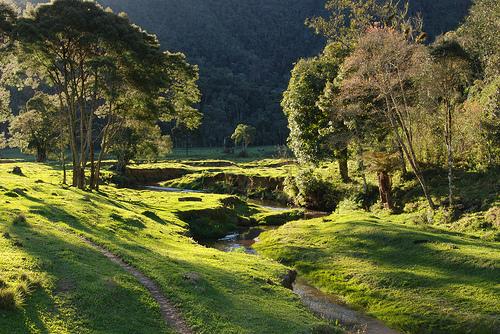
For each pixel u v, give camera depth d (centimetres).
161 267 2256
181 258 2623
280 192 7575
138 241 2984
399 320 2220
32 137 11106
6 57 4778
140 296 1780
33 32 4250
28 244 2134
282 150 18200
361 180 5944
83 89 5078
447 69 4034
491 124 4375
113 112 5597
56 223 2827
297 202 6612
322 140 5969
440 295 2350
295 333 1742
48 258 1972
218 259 2861
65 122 7294
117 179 9050
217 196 6419
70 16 4375
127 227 3269
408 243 3150
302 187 6309
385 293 2509
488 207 3672
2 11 4662
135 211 4309
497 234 3153
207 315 1756
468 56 4166
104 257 2255
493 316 2044
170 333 1538
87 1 4734
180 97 5800
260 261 3047
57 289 1661
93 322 1480
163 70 5322
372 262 2986
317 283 2877
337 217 4531
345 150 6103
